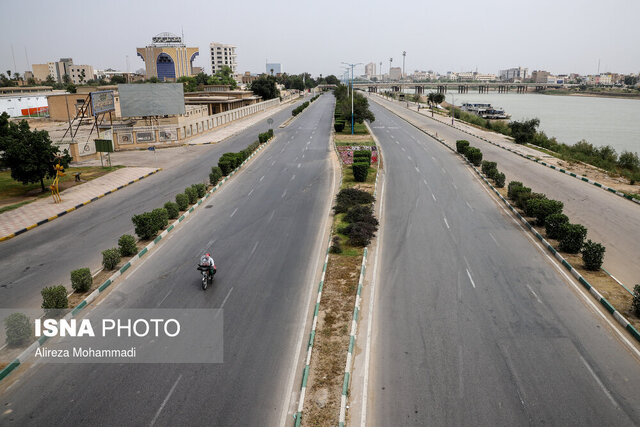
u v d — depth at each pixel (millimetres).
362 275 18500
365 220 24672
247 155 45188
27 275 19203
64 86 151000
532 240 23047
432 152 49812
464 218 26656
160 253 21516
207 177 37625
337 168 40688
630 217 26844
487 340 14062
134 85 55344
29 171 30625
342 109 75562
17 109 98562
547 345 13781
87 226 25797
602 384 12016
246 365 12906
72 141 44656
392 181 36031
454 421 10727
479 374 12430
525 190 29047
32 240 23578
